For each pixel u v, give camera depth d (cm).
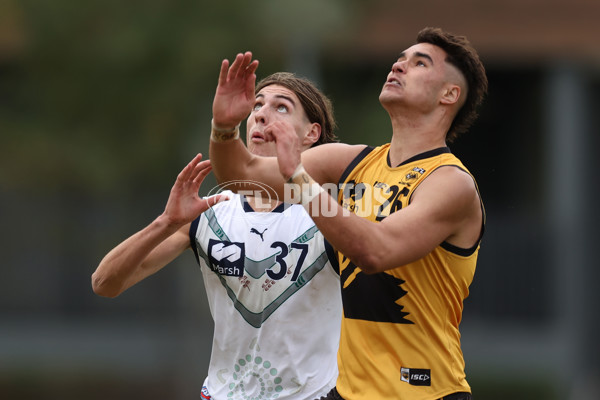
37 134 3984
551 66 5591
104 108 3869
